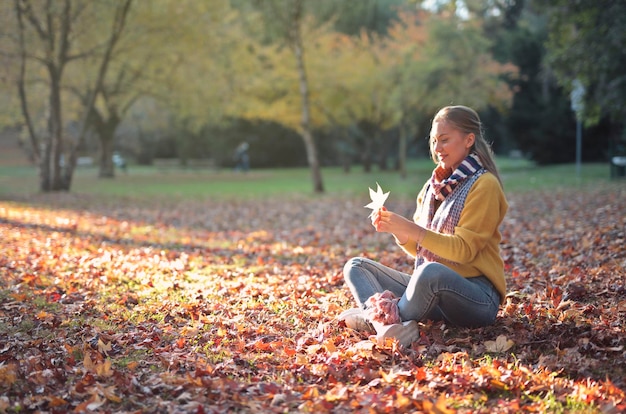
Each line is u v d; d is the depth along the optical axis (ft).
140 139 147.54
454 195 12.66
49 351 13.09
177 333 14.26
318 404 9.95
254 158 142.51
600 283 16.72
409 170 116.98
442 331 13.23
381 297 12.77
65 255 24.89
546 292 16.01
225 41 76.18
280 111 81.56
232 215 45.68
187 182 89.71
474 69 86.79
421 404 9.80
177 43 71.05
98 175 100.37
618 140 79.92
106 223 38.81
